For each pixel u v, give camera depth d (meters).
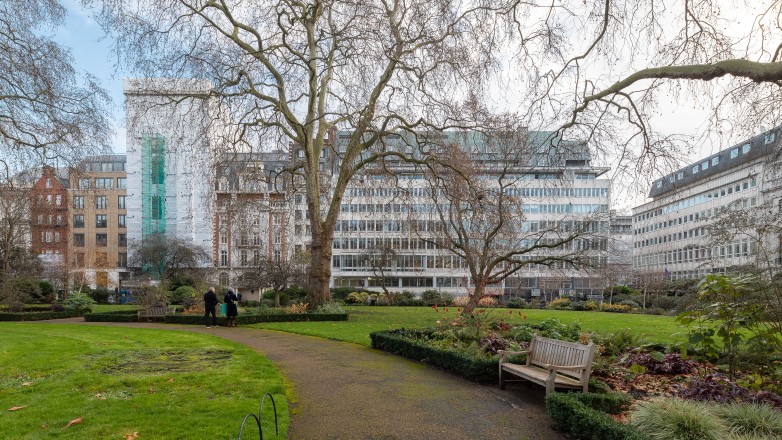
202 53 23.08
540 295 66.56
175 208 75.69
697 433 5.68
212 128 25.05
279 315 24.36
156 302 29.64
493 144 22.94
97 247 89.12
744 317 7.86
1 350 13.30
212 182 26.61
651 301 43.12
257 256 48.47
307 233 69.81
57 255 69.38
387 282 78.94
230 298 22.67
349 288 57.91
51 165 19.27
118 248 89.38
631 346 11.84
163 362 11.84
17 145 18.55
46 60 17.42
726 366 8.77
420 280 78.88
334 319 25.03
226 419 6.88
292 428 6.96
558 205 71.12
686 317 8.53
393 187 31.75
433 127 23.88
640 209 90.75
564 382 7.79
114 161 91.31
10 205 37.50
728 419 6.24
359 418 7.46
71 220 77.00
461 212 26.53
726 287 7.76
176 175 74.12
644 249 91.69
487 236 26.45
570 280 66.88
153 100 24.42
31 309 37.34
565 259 25.84
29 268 45.31
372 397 8.71
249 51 24.41
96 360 12.03
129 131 24.67
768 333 7.85
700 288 8.21
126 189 81.50
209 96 23.12
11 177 20.83
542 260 25.55
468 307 24.67
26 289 36.97
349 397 8.71
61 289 61.00
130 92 23.77
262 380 9.56
